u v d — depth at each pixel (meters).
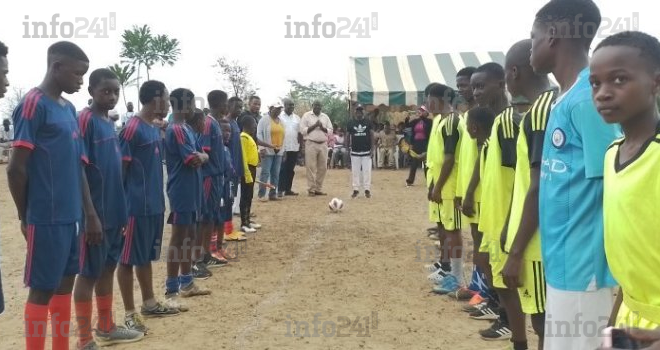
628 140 2.04
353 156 13.72
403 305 5.58
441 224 6.40
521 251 3.04
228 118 8.52
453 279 5.96
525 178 3.12
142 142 4.85
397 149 21.98
